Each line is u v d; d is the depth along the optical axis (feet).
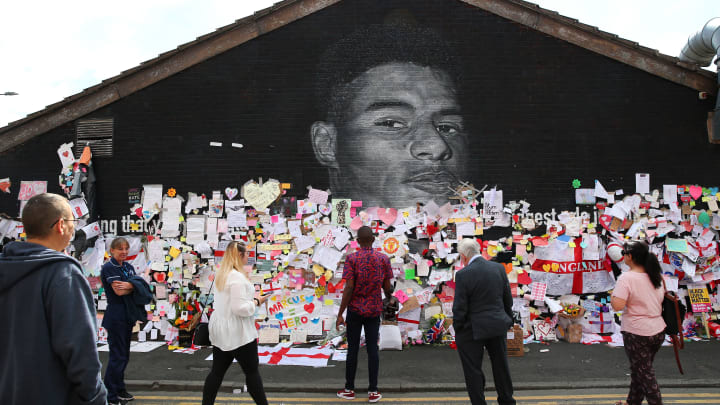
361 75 25.12
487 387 17.61
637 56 24.56
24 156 25.39
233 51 25.40
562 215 24.32
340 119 24.98
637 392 14.40
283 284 24.38
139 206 24.98
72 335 6.88
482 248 24.23
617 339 23.44
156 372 19.66
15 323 6.94
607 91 24.71
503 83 24.90
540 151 24.62
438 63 25.07
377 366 16.66
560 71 24.85
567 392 17.35
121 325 16.35
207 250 24.52
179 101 25.34
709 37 25.17
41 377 6.82
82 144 25.32
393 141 24.82
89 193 24.66
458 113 24.88
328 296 24.14
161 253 24.72
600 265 24.14
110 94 25.29
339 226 24.47
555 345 23.07
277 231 24.57
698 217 24.14
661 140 24.52
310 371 19.66
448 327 23.75
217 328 13.65
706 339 23.56
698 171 24.40
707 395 16.78
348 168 24.77
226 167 25.00
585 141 24.61
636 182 24.41
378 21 25.29
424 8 25.27
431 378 18.62
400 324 23.72
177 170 25.08
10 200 25.21
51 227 7.66
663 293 14.46
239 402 16.75
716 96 24.35
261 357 21.54
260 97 25.20
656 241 24.32
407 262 24.14
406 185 24.62
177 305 24.16
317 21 25.36
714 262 24.02
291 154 24.91
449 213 24.40
